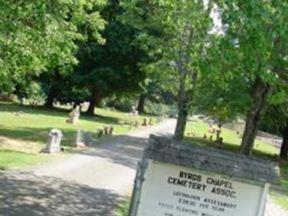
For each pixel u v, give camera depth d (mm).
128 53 55219
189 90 27672
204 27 16266
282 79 15648
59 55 21562
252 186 11305
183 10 23328
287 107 39906
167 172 11250
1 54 19219
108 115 65562
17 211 14625
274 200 25609
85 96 59969
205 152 11258
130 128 51656
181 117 28078
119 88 58156
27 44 19312
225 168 11125
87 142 31344
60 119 47188
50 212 15156
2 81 22625
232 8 11375
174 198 11266
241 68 13695
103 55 55750
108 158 27422
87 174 21828
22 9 18078
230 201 11312
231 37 12336
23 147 26734
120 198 18531
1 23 18062
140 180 11250
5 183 17578
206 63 12930
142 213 11266
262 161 11359
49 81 57312
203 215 11305
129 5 33938
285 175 40094
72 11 22609
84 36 30328
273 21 11703
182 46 27328
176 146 11250
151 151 11164
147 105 98562
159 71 30016
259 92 16781
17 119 41125
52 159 23922
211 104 35000
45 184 18484
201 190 11281
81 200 17172
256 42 11742
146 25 33500
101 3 27953
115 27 54531
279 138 84062
